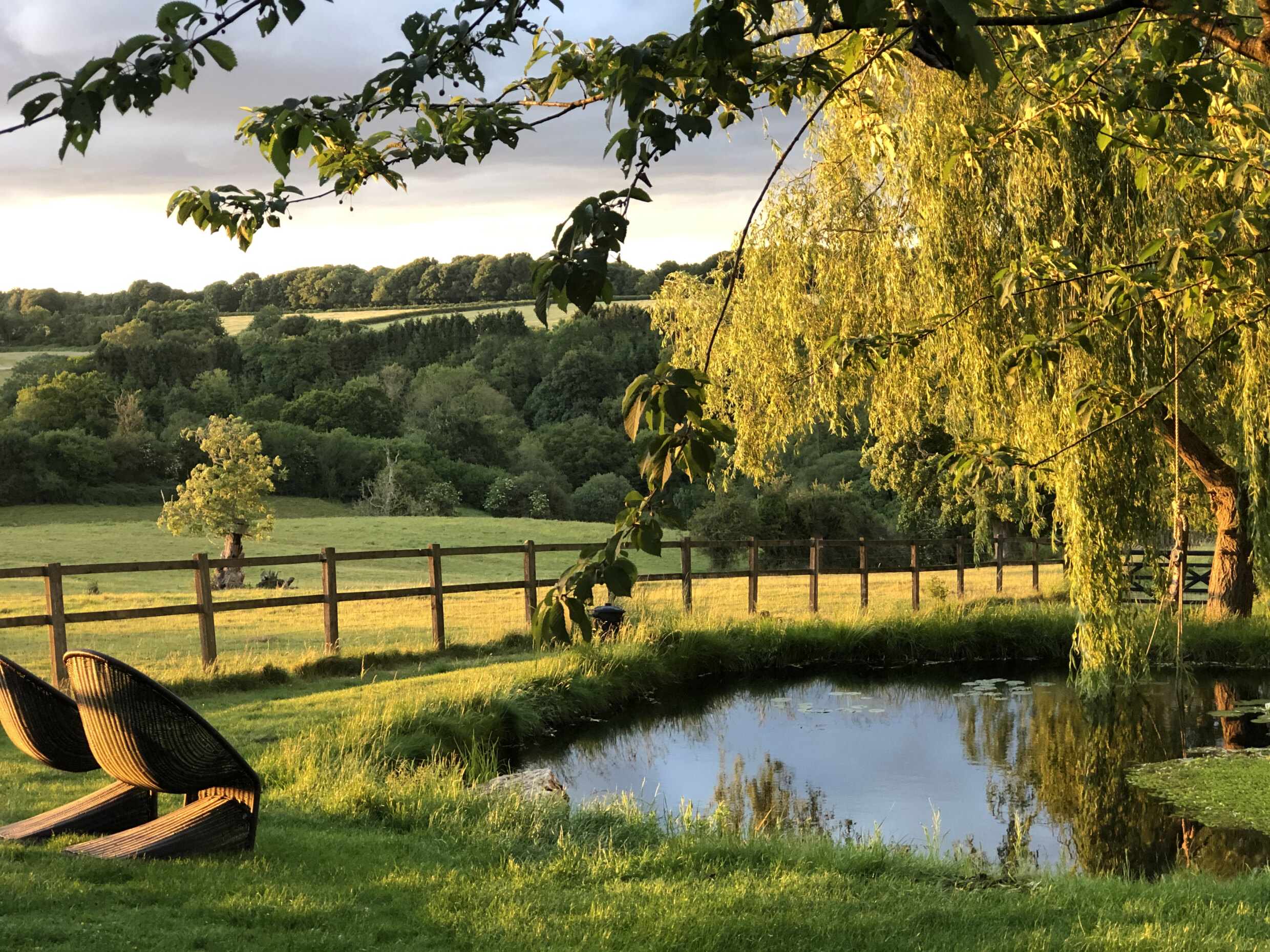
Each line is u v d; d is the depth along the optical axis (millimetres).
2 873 4395
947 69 1828
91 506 65562
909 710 12844
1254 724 11898
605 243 1943
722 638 15344
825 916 4719
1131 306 4773
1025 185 10977
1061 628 16781
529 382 95938
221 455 31938
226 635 16953
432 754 8781
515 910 4637
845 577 31719
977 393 11781
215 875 4629
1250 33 3020
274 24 1956
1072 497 11695
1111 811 8562
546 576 35594
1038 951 4293
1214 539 30000
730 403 15703
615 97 2137
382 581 34125
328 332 108562
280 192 3248
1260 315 4531
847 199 13812
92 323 130125
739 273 14820
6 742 8203
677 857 5977
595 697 12336
